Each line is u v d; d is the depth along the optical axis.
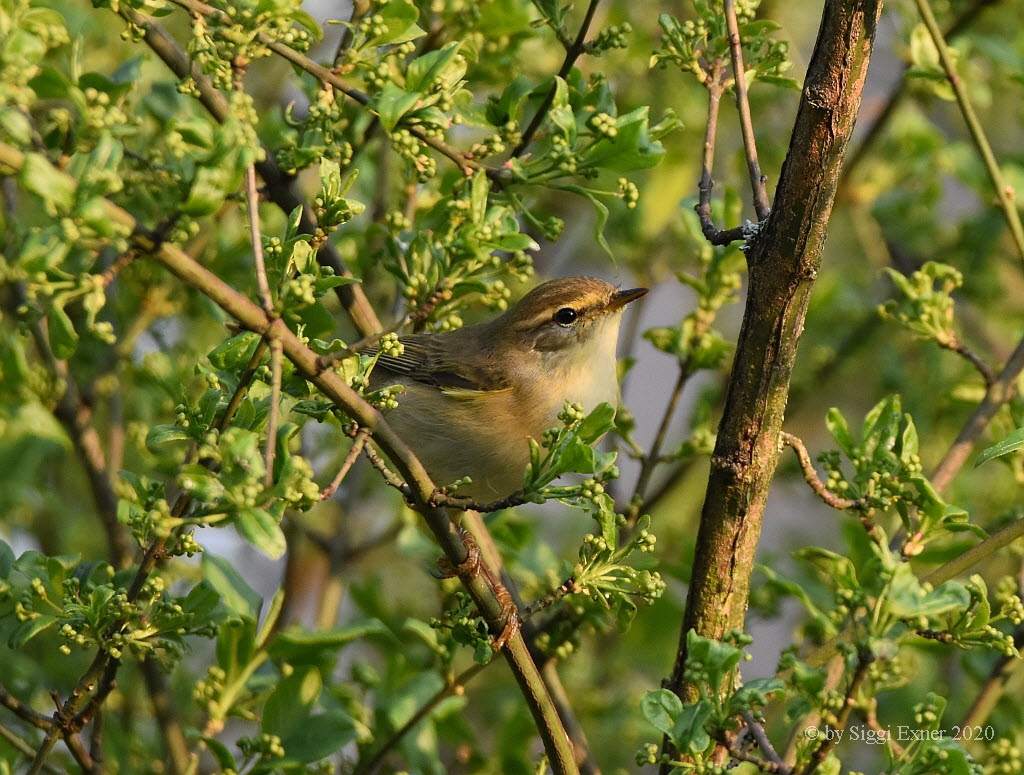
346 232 12.22
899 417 8.59
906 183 15.18
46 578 7.70
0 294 12.11
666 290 20.70
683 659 8.23
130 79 9.34
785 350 7.80
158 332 13.07
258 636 9.67
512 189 10.11
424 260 9.70
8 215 11.20
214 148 5.66
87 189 5.48
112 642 7.24
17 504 11.98
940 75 10.73
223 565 9.80
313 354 6.52
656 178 14.49
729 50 8.90
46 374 11.36
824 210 7.48
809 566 12.80
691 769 6.69
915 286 10.30
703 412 11.95
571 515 16.11
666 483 12.70
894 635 6.29
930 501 8.17
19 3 6.11
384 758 10.46
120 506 7.18
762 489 8.09
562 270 16.39
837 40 7.29
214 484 5.81
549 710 8.04
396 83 9.55
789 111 15.87
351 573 14.95
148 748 12.01
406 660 11.84
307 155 8.94
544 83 10.07
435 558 11.73
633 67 14.24
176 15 13.81
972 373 13.96
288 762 8.69
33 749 9.87
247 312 6.12
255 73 14.62
